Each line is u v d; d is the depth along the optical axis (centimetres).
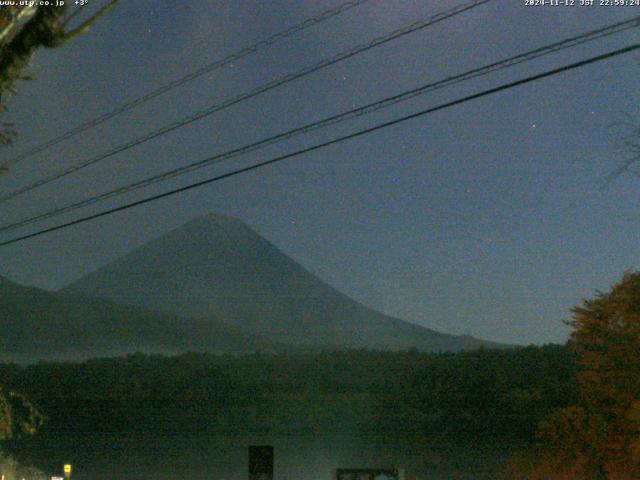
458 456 5728
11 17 846
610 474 3084
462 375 8012
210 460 6031
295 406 8400
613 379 3044
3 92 879
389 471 1672
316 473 5356
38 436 7156
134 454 6303
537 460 3575
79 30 878
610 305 2959
